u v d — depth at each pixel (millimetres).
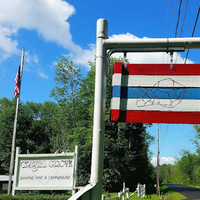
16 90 19062
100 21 3965
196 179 75500
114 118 3793
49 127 51500
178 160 85250
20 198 9633
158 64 3967
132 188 36719
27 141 44594
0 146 41562
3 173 43000
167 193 40250
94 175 3410
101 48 3881
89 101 37156
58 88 37938
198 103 3811
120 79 3918
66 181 5469
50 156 5629
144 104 3861
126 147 33031
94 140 3516
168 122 3789
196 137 53062
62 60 37688
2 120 43094
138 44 3875
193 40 3795
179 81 3889
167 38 3846
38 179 5598
